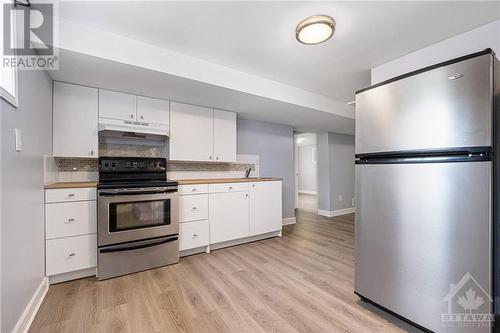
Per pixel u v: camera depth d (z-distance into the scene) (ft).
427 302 4.45
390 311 5.02
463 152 4.05
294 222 14.89
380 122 5.26
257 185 10.79
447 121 4.21
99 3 4.90
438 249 4.31
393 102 5.01
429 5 4.97
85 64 6.20
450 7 5.01
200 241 9.06
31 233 5.28
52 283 6.56
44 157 6.44
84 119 7.72
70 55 5.72
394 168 4.97
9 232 4.07
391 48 6.73
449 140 4.19
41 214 6.08
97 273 6.92
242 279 6.99
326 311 5.41
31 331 4.70
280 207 11.64
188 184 8.84
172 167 10.61
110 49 5.96
